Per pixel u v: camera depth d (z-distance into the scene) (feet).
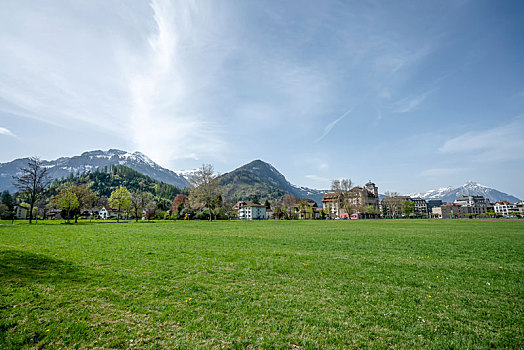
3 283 33.73
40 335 21.98
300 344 21.71
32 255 52.90
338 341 22.17
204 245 76.18
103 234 106.32
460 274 45.16
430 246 78.54
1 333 21.90
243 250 67.46
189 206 385.50
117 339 21.74
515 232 129.29
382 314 27.86
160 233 115.44
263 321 25.61
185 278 39.75
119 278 38.75
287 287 36.40
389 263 53.42
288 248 72.33
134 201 317.83
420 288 37.19
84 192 323.37
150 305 28.89
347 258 58.29
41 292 31.48
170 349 20.54
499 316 27.66
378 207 599.98
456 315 27.86
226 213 392.27
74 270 42.60
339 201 462.19
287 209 470.39
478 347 21.58
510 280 41.50
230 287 35.94
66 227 153.38
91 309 27.32
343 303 30.76
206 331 23.35
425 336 23.39
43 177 206.80
